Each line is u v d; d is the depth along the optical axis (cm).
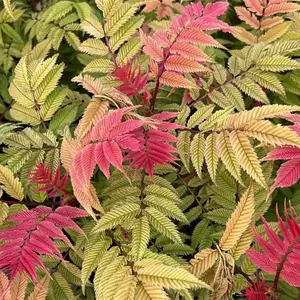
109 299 35
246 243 39
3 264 35
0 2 74
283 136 38
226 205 49
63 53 72
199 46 58
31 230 39
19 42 70
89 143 40
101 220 41
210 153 44
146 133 42
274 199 55
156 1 61
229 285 40
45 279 43
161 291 35
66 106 58
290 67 52
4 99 67
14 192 47
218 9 48
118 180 49
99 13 71
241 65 55
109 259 41
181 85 49
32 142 51
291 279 37
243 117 42
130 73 48
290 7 57
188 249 47
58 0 73
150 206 44
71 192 48
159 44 48
